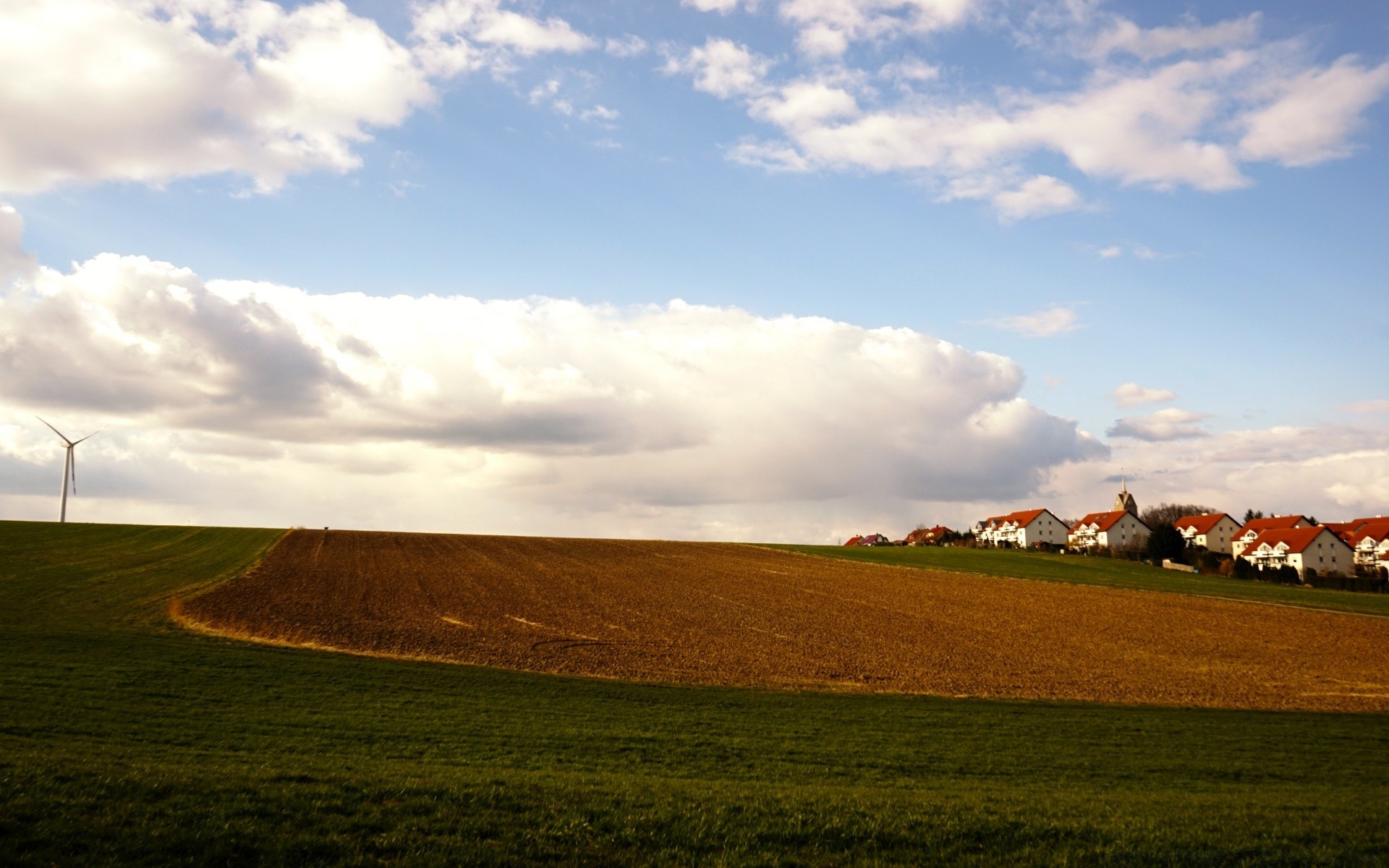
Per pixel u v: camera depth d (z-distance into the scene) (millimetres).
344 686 28094
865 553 105750
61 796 11266
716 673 36312
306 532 90375
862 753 22609
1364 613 66312
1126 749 24641
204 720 22016
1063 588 74688
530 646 40438
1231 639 51844
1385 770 23391
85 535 79000
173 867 9641
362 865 10102
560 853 10898
